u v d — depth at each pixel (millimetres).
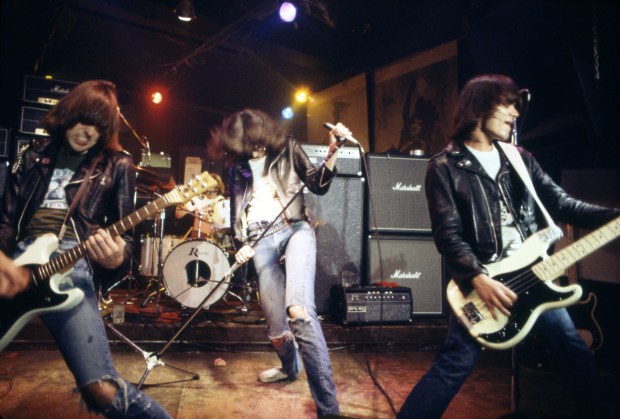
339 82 8195
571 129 4383
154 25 7355
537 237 1781
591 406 1761
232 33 7355
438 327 3914
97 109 1795
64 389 2678
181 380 2939
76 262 1679
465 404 2668
